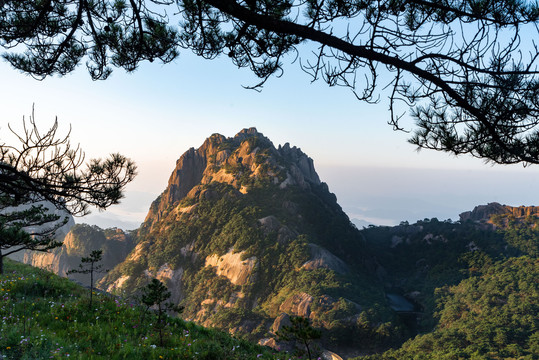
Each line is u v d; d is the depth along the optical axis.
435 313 170.62
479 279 188.25
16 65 7.25
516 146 5.86
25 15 6.87
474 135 5.92
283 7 5.62
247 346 14.27
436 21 5.68
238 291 194.38
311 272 188.38
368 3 5.49
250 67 6.46
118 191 6.54
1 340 9.70
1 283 16.00
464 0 5.46
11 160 5.61
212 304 192.50
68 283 17.89
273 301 180.25
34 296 15.44
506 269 187.38
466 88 5.56
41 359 8.98
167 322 15.03
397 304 189.38
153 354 10.76
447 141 5.93
